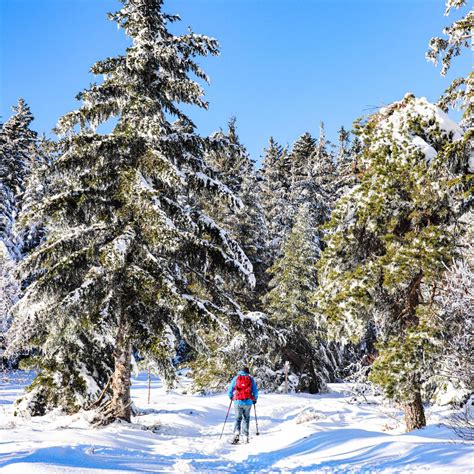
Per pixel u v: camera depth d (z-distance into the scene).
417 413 10.34
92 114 13.68
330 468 6.16
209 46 14.50
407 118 11.28
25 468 5.09
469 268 8.70
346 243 11.54
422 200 10.30
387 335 10.98
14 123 43.09
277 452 8.10
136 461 6.52
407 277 9.92
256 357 24.89
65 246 12.09
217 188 13.77
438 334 8.98
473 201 10.63
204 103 14.48
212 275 14.04
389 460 6.11
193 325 12.23
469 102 14.41
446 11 15.16
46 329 12.76
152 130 12.35
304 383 25.45
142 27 14.45
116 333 12.36
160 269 11.84
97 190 12.71
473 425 7.72
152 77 14.34
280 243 35.12
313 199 37.00
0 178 38.62
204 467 6.54
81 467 5.45
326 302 11.45
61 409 13.27
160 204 12.42
